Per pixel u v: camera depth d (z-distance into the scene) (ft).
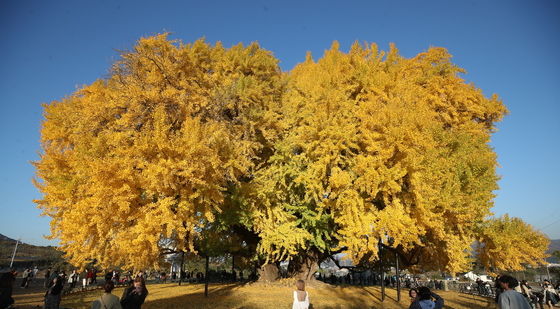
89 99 44.04
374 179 37.19
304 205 47.52
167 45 41.91
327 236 47.75
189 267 119.24
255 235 56.34
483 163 47.70
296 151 49.16
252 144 44.42
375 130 41.50
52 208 41.47
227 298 42.52
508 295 12.69
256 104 48.29
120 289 57.47
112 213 31.71
